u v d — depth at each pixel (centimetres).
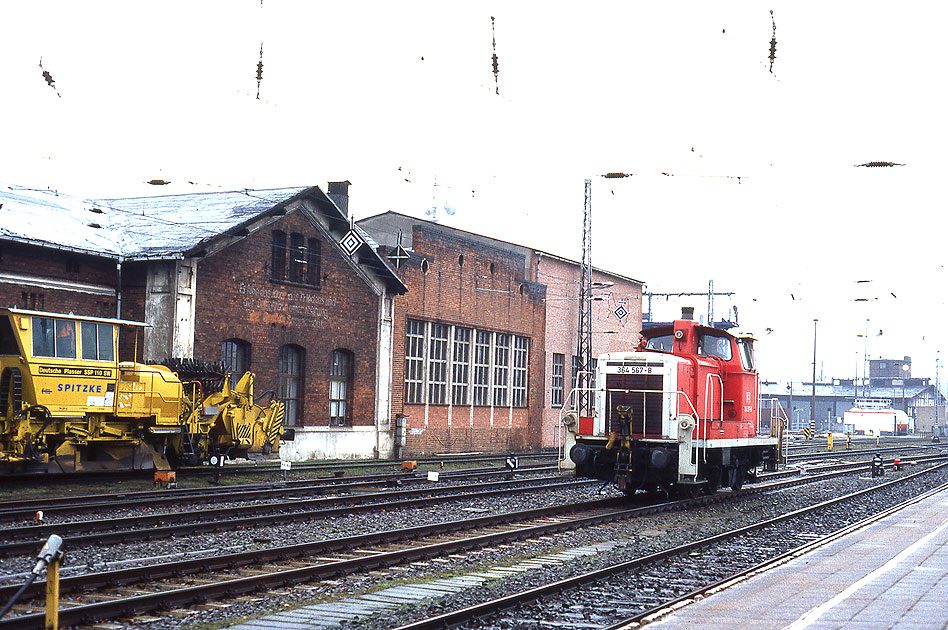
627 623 1008
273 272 3338
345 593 1173
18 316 2245
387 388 3862
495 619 1041
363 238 3744
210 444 2714
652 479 2256
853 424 10681
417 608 1083
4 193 3120
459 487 2569
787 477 3372
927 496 2612
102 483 2403
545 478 2930
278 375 3347
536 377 4938
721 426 2397
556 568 1359
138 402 2491
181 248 2922
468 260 4388
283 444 3338
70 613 962
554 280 5150
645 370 2256
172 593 1070
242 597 1131
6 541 1428
